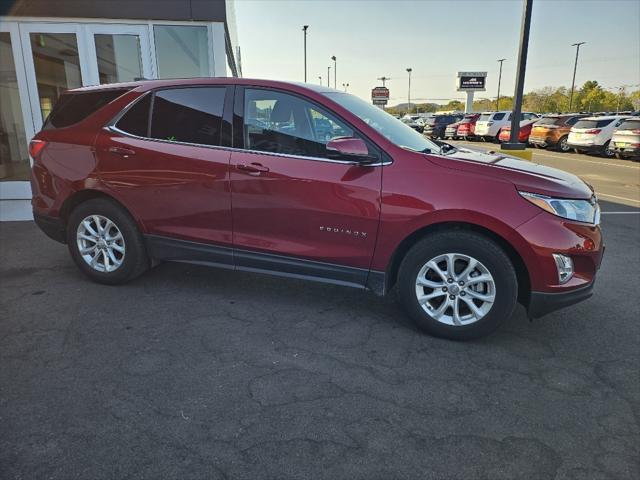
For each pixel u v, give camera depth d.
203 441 2.43
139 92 4.12
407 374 3.07
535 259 3.18
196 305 4.04
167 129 3.99
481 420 2.64
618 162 16.45
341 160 3.51
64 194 4.33
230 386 2.90
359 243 3.54
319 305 4.09
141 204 4.09
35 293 4.24
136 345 3.36
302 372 3.07
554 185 3.27
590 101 78.56
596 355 3.36
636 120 16.23
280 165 3.63
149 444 2.40
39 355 3.21
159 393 2.82
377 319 3.84
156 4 7.27
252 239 3.83
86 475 2.20
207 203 3.88
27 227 6.52
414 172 3.37
